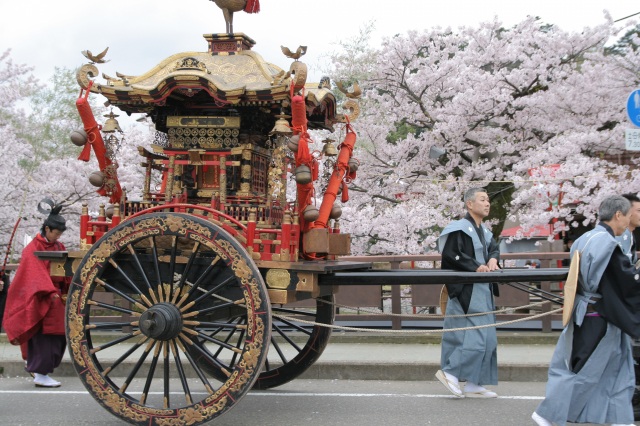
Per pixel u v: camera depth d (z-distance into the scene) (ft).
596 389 14.94
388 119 44.60
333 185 19.12
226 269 16.05
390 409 18.69
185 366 23.71
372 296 29.45
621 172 38.93
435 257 28.48
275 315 16.60
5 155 43.75
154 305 15.69
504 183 43.88
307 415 17.97
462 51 44.14
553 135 43.24
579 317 14.84
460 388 20.67
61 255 16.96
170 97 17.79
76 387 22.24
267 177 19.81
